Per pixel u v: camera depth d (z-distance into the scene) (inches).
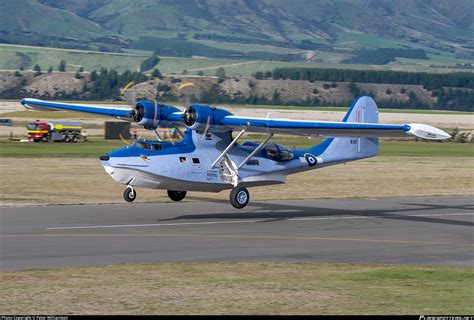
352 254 2241.6
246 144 3176.7
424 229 2802.7
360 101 3432.6
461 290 1743.4
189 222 2859.3
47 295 1643.7
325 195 3988.7
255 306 1572.3
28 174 4709.6
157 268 1962.4
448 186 4542.3
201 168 2982.3
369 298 1654.8
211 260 2097.7
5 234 2461.9
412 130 2659.9
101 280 1801.2
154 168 2864.2
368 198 3878.0
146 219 2903.5
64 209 3144.7
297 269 1984.5
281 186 4407.0
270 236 2564.0
